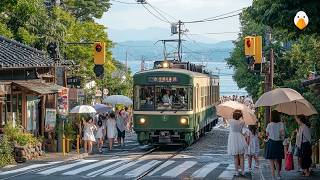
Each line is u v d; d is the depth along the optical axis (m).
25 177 20.94
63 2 59.94
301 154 20.34
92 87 48.28
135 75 32.66
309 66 35.97
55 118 31.25
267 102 19.00
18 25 38.59
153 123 32.41
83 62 47.28
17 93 30.38
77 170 23.17
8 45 32.50
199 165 25.05
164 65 35.25
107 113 36.97
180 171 22.89
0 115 28.69
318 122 23.97
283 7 17.06
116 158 28.41
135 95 32.69
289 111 20.62
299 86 35.19
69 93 35.47
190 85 32.41
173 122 32.31
